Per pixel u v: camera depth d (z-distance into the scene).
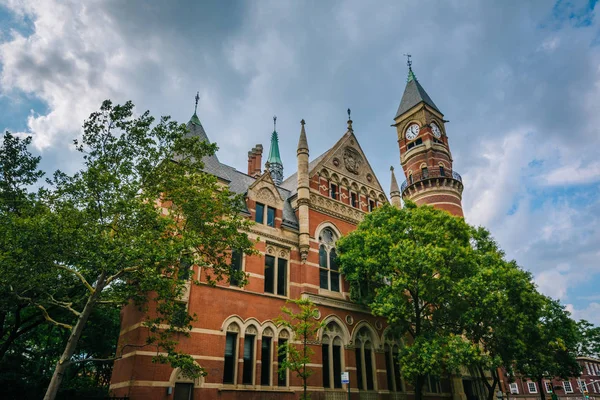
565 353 31.61
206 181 18.67
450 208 43.09
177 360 16.00
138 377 18.70
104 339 28.78
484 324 24.33
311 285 27.48
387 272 24.75
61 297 19.52
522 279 24.59
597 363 83.75
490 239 29.09
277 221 27.89
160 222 15.91
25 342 28.38
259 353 23.22
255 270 25.25
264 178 28.42
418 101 50.25
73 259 15.16
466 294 22.25
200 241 16.55
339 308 28.30
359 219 33.31
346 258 26.92
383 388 28.03
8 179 19.75
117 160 17.34
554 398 41.81
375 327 29.89
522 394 72.00
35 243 14.12
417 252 22.27
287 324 21.36
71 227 14.95
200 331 21.44
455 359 20.33
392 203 35.91
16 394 20.19
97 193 16.11
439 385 32.47
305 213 29.08
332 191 33.00
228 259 24.48
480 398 34.50
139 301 17.28
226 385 21.19
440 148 47.50
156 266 15.47
